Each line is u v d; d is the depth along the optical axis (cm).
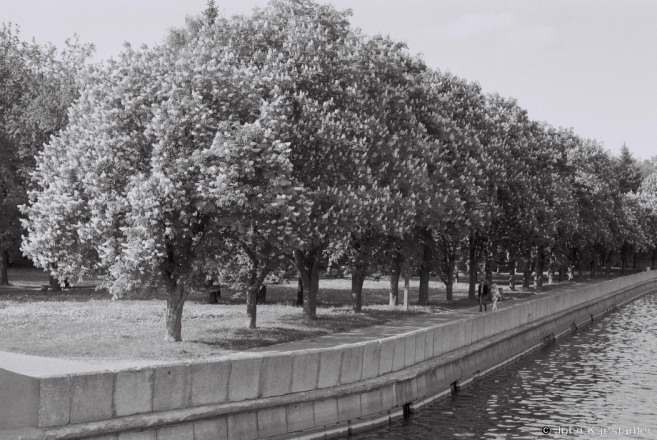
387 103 5097
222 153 3253
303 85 4356
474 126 6725
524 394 3384
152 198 3225
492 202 6594
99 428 1794
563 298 6253
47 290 6212
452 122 5956
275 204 3356
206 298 6244
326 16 4678
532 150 7881
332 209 4166
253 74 3769
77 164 3528
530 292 8269
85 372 1802
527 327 4919
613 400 3262
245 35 4375
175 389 1991
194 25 5512
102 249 3391
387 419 2752
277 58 4262
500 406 3112
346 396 2559
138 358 2981
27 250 3547
